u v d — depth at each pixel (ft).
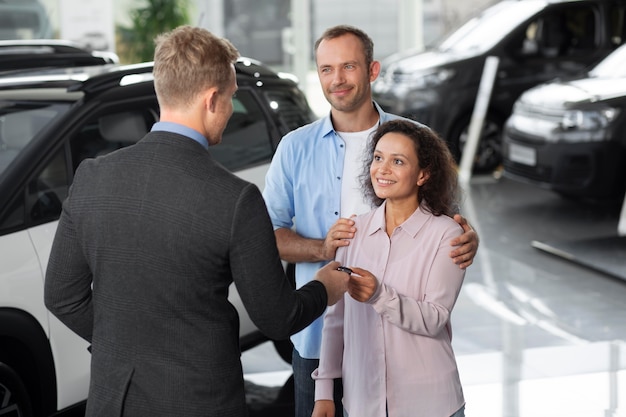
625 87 26.99
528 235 27.48
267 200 11.87
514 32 36.52
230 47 8.50
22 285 13.26
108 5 36.96
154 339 8.22
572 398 16.28
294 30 49.01
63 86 15.51
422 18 50.75
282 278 8.38
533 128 28.17
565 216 29.68
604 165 26.53
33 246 13.55
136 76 16.31
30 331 13.34
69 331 13.87
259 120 17.46
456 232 9.56
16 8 39.70
